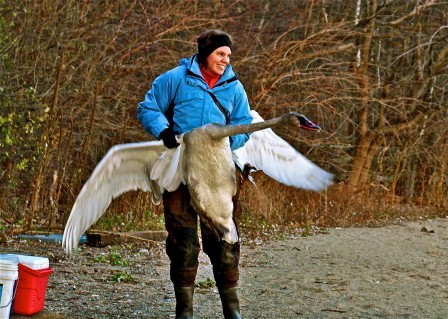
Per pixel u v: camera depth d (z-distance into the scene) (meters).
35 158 22.27
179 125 9.98
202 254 17.92
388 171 39.62
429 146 38.44
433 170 38.84
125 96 25.78
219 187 9.48
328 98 31.94
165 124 9.71
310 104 31.27
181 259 9.94
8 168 22.69
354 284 15.39
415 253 20.67
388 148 37.69
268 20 31.20
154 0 27.11
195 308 12.37
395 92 37.03
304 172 10.48
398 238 24.30
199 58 10.11
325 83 31.53
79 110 24.55
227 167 9.48
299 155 10.48
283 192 29.08
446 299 14.22
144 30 26.05
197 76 9.98
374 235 24.92
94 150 25.23
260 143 10.54
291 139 32.22
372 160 40.19
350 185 34.31
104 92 25.52
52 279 14.33
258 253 19.39
